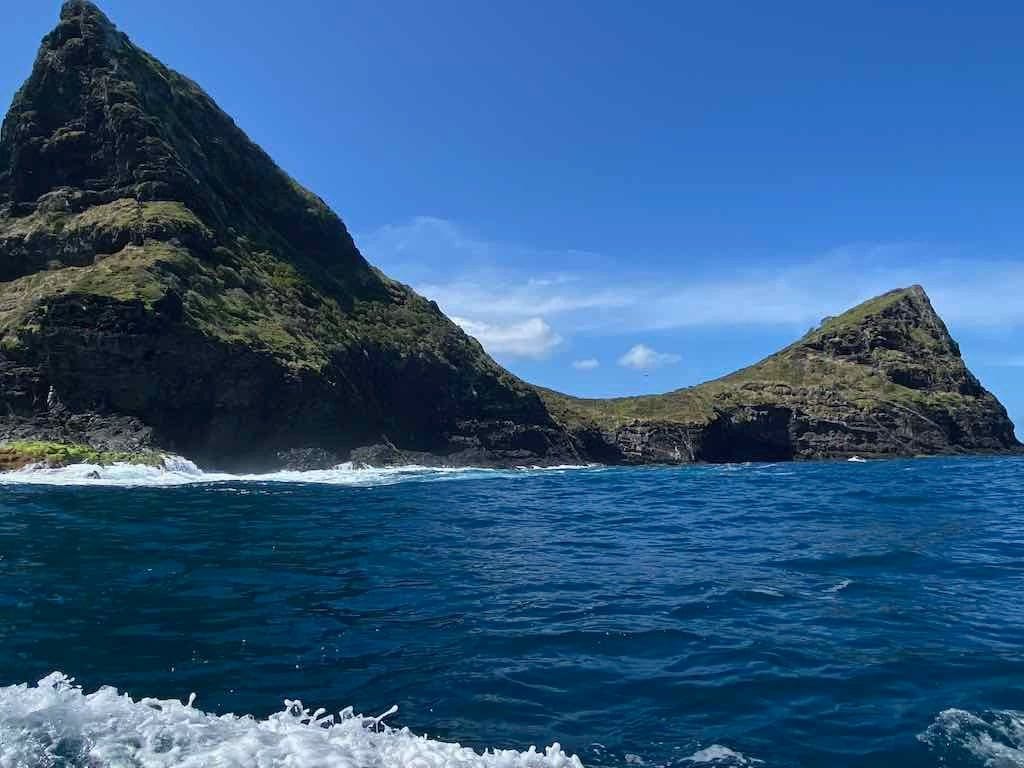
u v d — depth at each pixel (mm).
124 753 4590
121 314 42344
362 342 63125
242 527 16844
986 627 8680
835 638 8250
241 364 46500
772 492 28891
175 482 31656
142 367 42406
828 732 5875
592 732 5848
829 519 19250
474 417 71062
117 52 64688
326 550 13938
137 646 7746
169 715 5285
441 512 21234
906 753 5531
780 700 6496
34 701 5391
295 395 48719
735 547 14609
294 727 5340
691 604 9797
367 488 31078
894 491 28656
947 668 7258
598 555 13758
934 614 9266
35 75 61156
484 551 14141
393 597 10148
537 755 5277
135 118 58938
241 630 8438
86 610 9117
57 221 55250
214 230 59375
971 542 14805
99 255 52781
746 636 8336
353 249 77500
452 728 5871
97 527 16156
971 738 5770
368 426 55719
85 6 64625
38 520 17078
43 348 41031
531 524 18531
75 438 39719
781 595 10305
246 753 4648
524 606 9695
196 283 51156
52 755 4539
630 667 7324
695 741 5711
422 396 67625
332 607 9570
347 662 7395
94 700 5535
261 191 72688
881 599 10047
